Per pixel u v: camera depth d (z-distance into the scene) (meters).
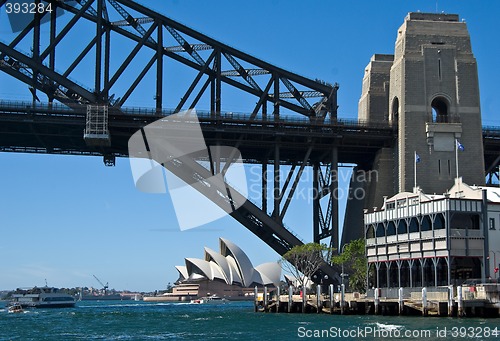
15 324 98.62
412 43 119.19
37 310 172.75
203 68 117.75
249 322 87.69
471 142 117.62
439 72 118.62
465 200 88.25
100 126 108.19
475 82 119.00
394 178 119.44
